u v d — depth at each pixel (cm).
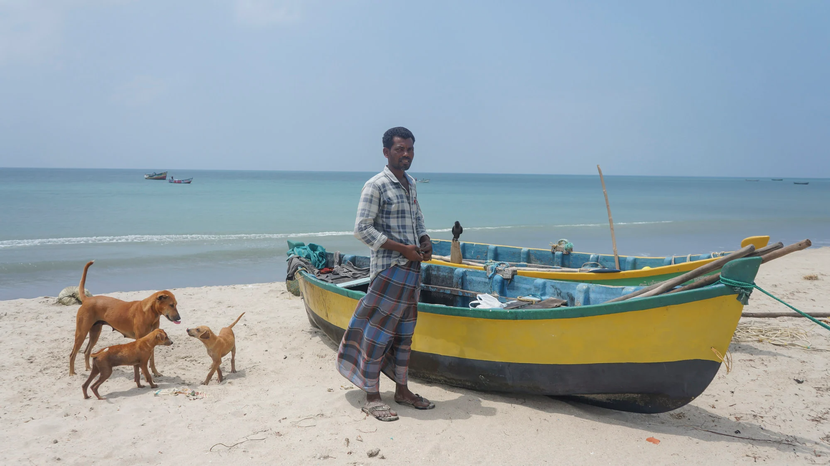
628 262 827
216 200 4209
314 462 370
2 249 1719
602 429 426
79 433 416
